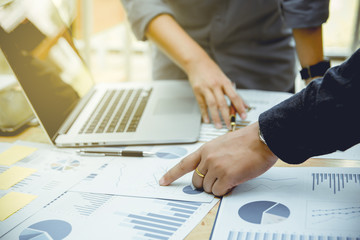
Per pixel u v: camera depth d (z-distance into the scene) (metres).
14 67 0.68
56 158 0.71
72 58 0.94
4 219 0.52
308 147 0.51
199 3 1.04
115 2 2.11
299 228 0.47
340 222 0.47
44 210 0.54
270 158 0.54
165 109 0.87
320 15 0.93
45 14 0.88
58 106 0.79
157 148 0.73
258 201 0.53
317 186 0.56
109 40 3.59
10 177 0.64
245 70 1.10
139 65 3.25
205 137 0.77
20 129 0.84
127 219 0.51
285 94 0.97
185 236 0.47
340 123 0.48
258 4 1.00
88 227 0.50
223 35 1.05
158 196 0.56
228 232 0.47
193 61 0.88
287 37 1.10
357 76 0.46
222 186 0.54
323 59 1.02
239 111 0.82
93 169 0.66
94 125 0.80
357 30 2.59
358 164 0.62
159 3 0.98
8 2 0.73
